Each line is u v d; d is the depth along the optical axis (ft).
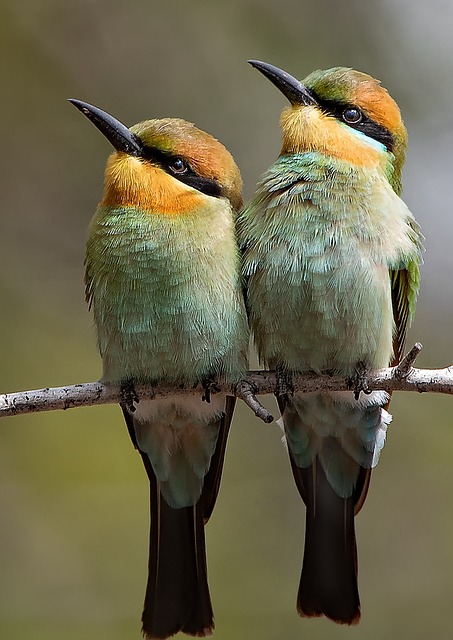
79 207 40.96
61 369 39.52
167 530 29.14
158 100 41.86
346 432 29.09
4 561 37.22
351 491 29.37
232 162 29.71
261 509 38.88
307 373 28.50
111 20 41.96
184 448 29.09
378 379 27.89
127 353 28.25
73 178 41.04
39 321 39.91
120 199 28.48
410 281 29.27
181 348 28.09
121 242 28.27
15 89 41.16
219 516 38.70
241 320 28.32
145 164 28.63
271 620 37.65
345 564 29.14
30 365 39.45
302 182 28.55
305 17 42.14
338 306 27.89
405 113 42.45
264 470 39.19
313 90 29.63
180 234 28.14
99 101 41.57
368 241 28.07
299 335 28.14
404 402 40.06
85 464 38.06
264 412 27.27
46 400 27.40
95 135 41.32
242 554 38.32
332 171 28.53
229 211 28.96
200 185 28.99
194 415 28.76
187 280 28.04
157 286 28.09
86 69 41.73
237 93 42.01
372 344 28.02
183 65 42.09
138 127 29.09
